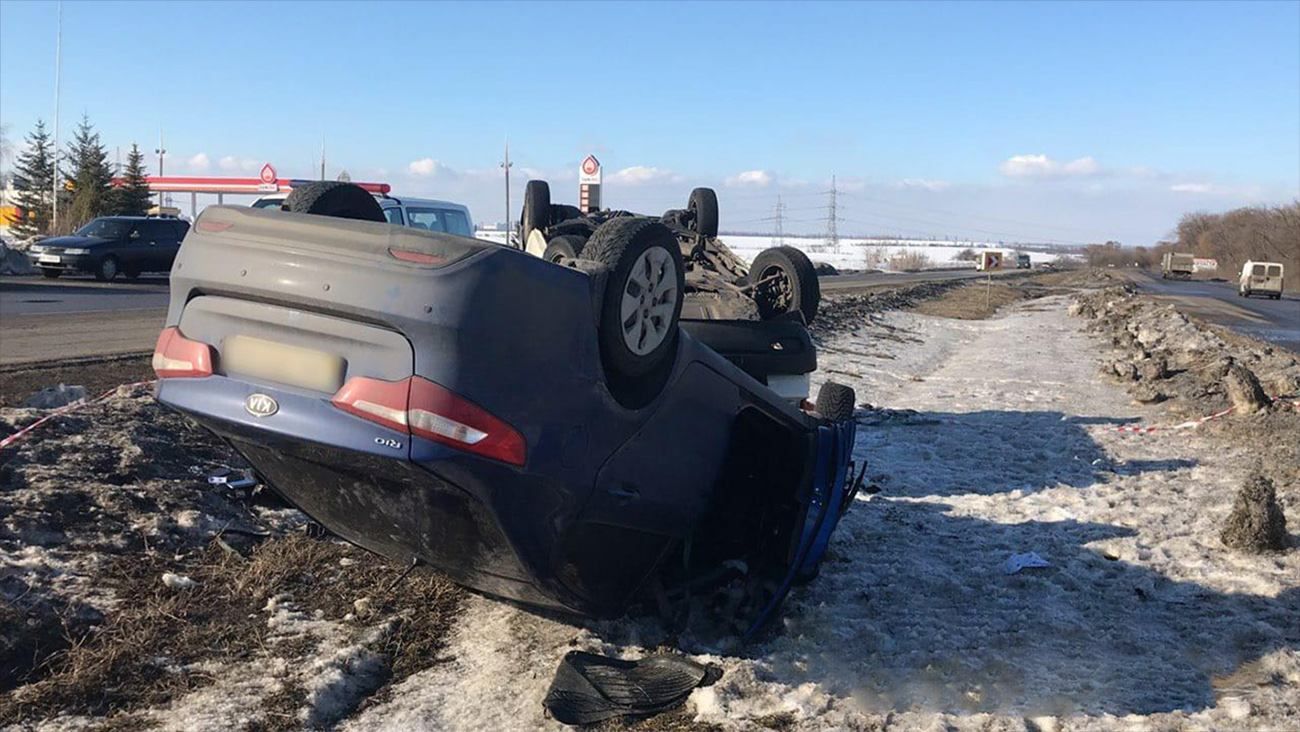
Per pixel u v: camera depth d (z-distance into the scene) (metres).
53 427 6.73
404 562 4.61
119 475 6.20
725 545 5.24
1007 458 9.68
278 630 4.64
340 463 3.71
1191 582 5.98
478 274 3.49
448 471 3.50
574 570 4.21
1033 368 18.19
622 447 4.14
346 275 3.53
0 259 26.75
